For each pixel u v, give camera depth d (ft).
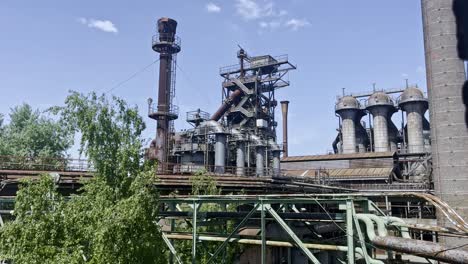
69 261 27.48
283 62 178.19
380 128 202.39
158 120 135.44
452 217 35.63
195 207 46.55
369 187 137.90
